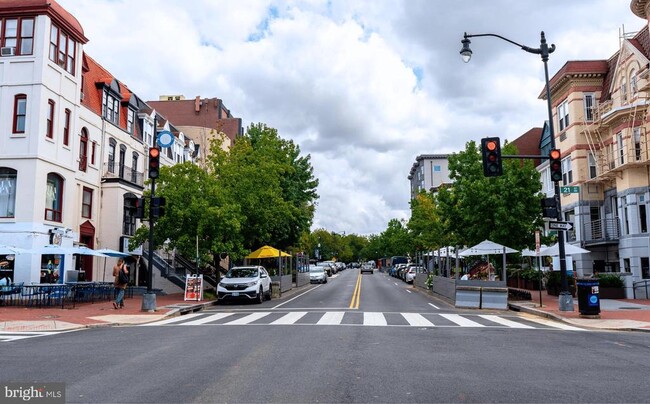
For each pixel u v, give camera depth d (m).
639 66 28.06
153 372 8.39
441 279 28.88
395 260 75.19
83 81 31.27
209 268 36.88
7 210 25.19
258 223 31.27
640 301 24.20
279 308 22.28
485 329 14.33
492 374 8.23
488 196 25.58
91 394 7.01
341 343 11.45
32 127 25.38
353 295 30.83
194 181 27.45
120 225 32.69
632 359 9.60
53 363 9.21
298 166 42.28
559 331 14.10
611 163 30.77
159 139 20.83
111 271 32.22
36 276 24.86
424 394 6.98
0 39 25.84
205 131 52.31
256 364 9.02
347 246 138.62
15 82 25.61
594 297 16.91
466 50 19.03
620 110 28.50
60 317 17.55
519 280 35.50
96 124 31.91
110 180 32.50
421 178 102.75
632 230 28.17
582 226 32.56
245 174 31.20
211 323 16.20
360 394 6.98
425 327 14.73
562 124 35.78
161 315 18.64
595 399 6.75
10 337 13.09
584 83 33.66
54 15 26.36
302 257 59.50
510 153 27.19
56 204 27.30
